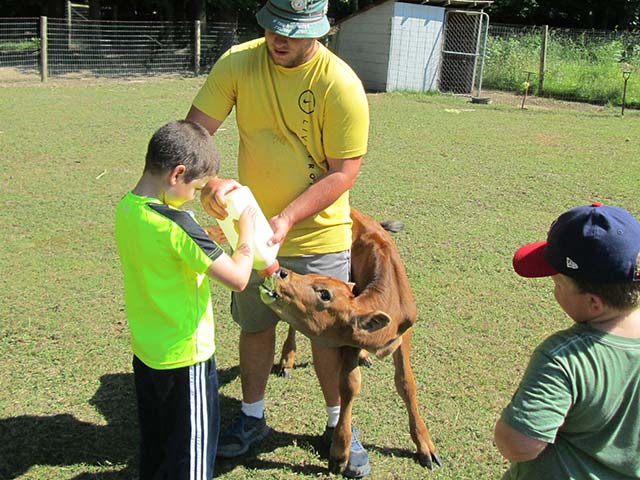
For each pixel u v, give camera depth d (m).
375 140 10.86
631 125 13.25
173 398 2.61
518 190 8.09
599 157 9.98
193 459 2.62
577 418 1.83
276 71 3.07
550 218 7.07
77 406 3.72
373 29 18.11
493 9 30.86
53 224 6.44
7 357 4.15
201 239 2.46
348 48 18.91
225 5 24.41
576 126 12.97
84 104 13.26
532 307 5.05
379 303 3.17
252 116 3.19
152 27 21.66
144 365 2.62
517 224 6.86
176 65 20.86
